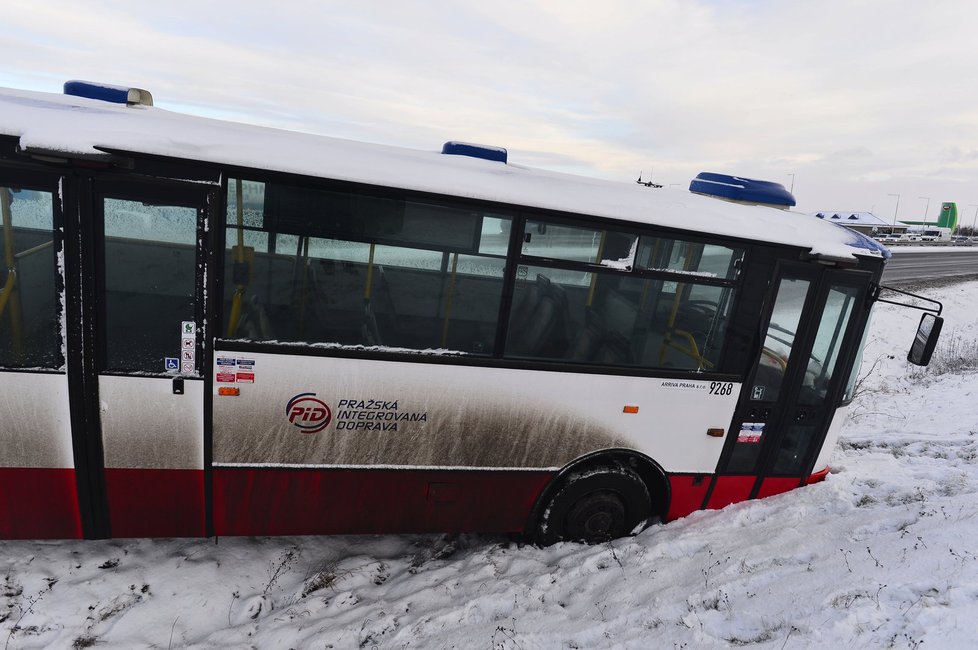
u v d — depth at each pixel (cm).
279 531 433
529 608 419
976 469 641
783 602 378
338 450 418
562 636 372
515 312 427
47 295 361
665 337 462
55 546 446
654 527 516
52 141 336
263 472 411
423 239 400
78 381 373
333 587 448
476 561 483
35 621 383
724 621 372
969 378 1183
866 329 522
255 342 387
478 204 402
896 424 887
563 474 474
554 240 421
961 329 1844
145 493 402
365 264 396
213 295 376
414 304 410
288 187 377
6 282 357
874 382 1219
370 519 445
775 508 526
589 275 434
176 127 373
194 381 385
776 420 511
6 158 346
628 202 441
